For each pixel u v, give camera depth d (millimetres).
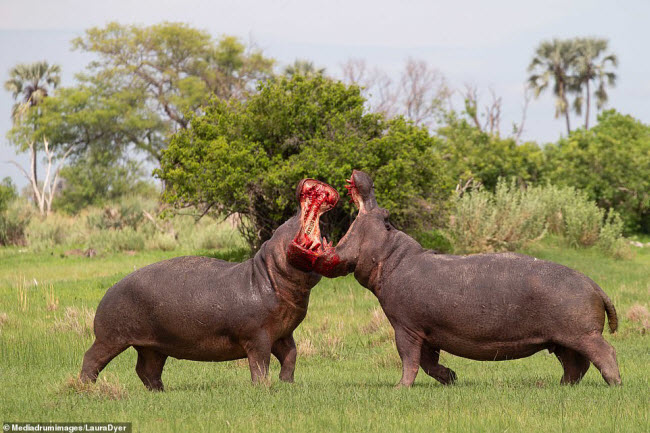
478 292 29547
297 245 29094
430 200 90812
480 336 29688
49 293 74062
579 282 29188
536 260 29891
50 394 30281
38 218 159000
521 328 29266
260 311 29594
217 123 90938
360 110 88062
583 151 172875
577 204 127000
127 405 26781
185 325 29859
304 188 30234
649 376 34500
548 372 38094
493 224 103875
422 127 90375
